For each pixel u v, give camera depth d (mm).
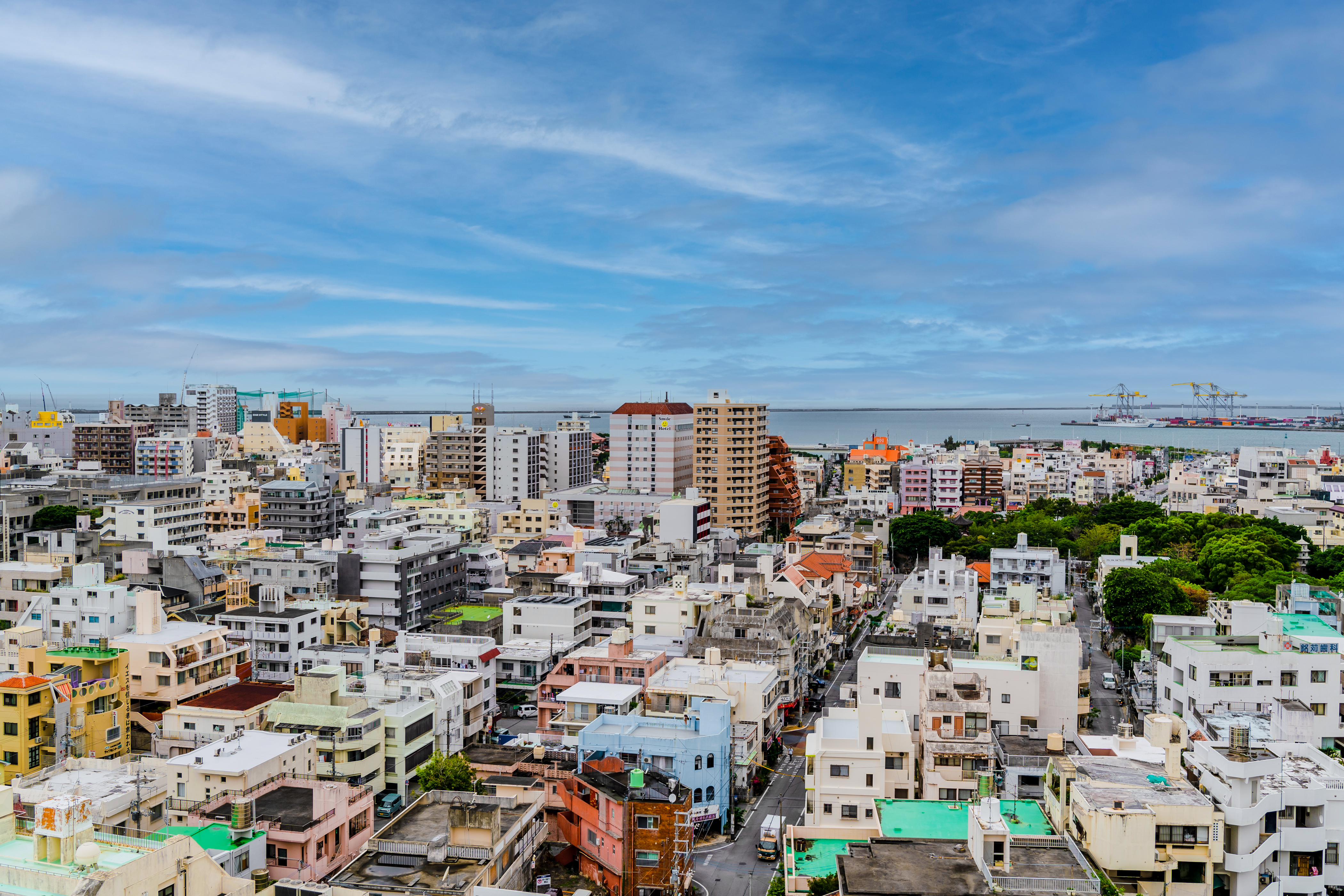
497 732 163625
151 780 103938
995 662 147625
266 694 144750
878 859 79438
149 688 150250
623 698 145000
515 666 177500
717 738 129875
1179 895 86875
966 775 119188
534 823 103500
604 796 105625
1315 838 90000
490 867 89500
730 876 117375
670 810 102312
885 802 101125
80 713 130750
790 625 182375
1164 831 87438
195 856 72938
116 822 97188
